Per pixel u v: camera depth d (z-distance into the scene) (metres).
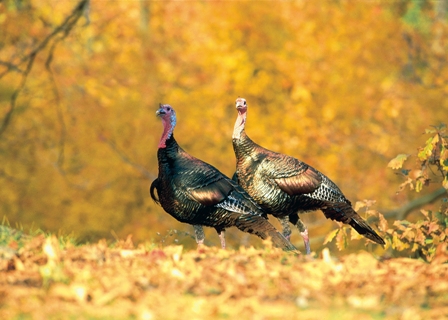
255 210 25.58
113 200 61.09
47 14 68.38
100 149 64.12
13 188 64.69
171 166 25.89
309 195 27.25
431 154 27.44
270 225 25.36
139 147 63.78
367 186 57.16
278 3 66.12
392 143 59.28
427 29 63.34
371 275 19.70
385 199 56.81
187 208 25.66
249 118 61.12
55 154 66.38
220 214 25.53
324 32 64.19
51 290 17.28
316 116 60.88
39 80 68.56
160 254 21.12
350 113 60.78
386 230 27.17
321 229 55.12
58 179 63.66
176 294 17.39
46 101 68.38
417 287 18.66
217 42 65.94
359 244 52.12
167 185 25.84
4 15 58.62
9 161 65.94
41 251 21.91
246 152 27.44
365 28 63.31
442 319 16.33
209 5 68.00
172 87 66.12
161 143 26.08
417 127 60.06
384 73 62.62
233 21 65.31
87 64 69.50
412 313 16.31
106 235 60.66
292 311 16.56
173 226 58.72
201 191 25.33
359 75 62.38
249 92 62.38
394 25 63.34
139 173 62.88
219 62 64.06
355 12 64.75
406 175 28.23
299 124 60.16
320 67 62.50
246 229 25.50
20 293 16.97
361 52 62.88
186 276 18.98
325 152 60.22
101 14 71.75
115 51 70.06
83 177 64.50
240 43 66.00
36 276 18.53
